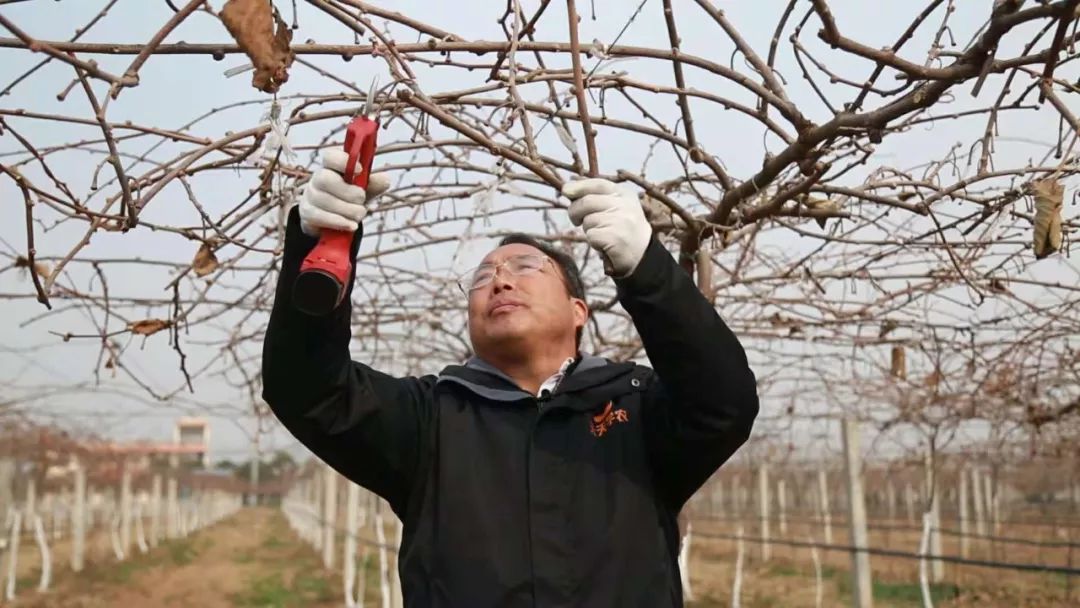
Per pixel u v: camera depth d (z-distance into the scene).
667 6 2.53
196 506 37.78
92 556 21.42
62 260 2.08
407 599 2.00
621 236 1.80
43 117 2.13
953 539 17.80
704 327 1.88
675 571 2.09
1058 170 2.15
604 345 4.66
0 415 9.72
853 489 7.46
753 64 2.50
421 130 2.49
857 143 2.53
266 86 1.85
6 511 13.95
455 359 5.27
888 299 3.90
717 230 3.10
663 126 2.96
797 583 14.51
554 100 2.64
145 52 1.89
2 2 1.91
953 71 2.15
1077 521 15.89
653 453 2.07
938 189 2.59
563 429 2.05
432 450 2.07
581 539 1.95
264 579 17.23
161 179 2.21
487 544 1.93
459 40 2.24
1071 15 1.93
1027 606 10.85
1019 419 6.71
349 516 12.32
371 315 4.57
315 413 1.92
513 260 2.21
